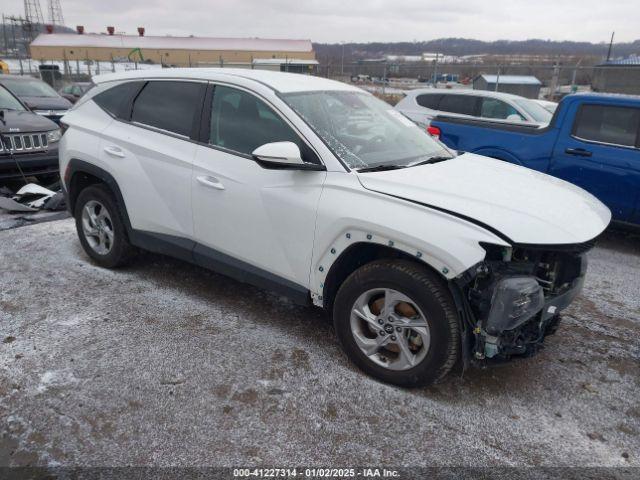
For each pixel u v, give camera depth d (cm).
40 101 1196
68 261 480
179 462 246
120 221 435
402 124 406
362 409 286
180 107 389
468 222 267
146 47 5325
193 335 357
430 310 277
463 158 387
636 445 267
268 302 412
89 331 357
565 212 292
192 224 378
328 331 370
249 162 343
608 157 561
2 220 601
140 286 432
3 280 434
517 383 317
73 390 293
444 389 307
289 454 253
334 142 326
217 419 275
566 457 257
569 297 300
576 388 314
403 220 278
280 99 340
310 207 312
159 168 387
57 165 710
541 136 612
